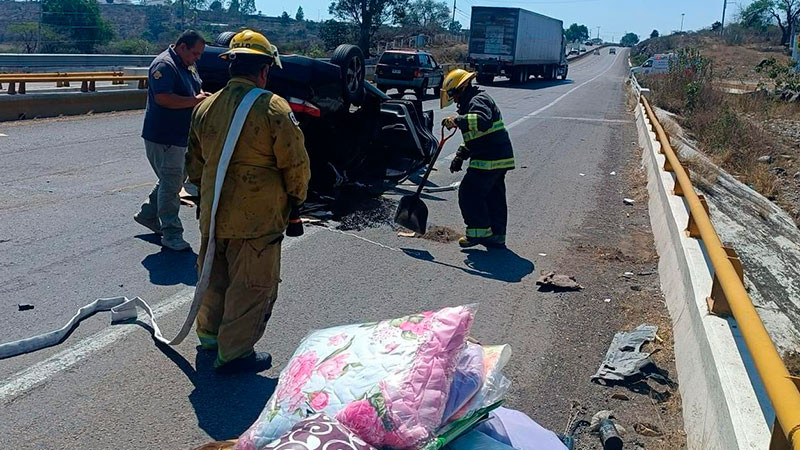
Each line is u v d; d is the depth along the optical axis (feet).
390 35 202.80
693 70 102.42
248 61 13.52
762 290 30.19
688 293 16.84
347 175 29.25
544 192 35.53
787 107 88.22
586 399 14.35
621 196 35.94
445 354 9.20
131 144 40.32
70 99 51.21
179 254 21.58
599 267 23.39
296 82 25.44
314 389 9.14
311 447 7.90
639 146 55.77
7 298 17.44
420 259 23.02
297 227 14.38
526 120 69.97
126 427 12.42
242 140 13.20
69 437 12.01
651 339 16.90
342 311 18.11
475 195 24.03
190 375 14.32
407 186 33.65
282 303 18.37
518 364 15.76
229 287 14.02
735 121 64.69
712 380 12.48
